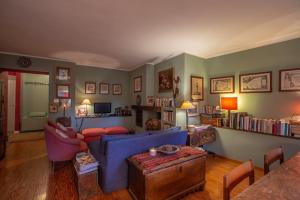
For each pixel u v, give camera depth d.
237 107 3.32
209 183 2.43
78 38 2.99
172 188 1.95
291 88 2.70
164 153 2.11
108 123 5.27
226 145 3.34
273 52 2.93
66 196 2.08
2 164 3.02
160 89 4.60
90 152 2.75
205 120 3.78
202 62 4.01
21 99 5.85
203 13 2.09
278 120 2.73
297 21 2.25
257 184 1.03
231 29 2.53
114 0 1.84
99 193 2.14
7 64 3.93
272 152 1.48
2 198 2.01
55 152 2.71
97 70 5.55
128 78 6.20
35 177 2.55
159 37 2.90
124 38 2.97
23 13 2.13
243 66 3.35
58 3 1.91
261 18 2.19
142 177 1.79
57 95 4.53
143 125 5.10
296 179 1.08
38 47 3.51
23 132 5.72
